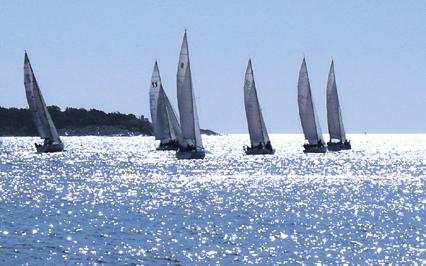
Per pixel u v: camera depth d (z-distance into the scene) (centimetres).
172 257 14475
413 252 15012
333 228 18025
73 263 13962
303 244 15838
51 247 15400
